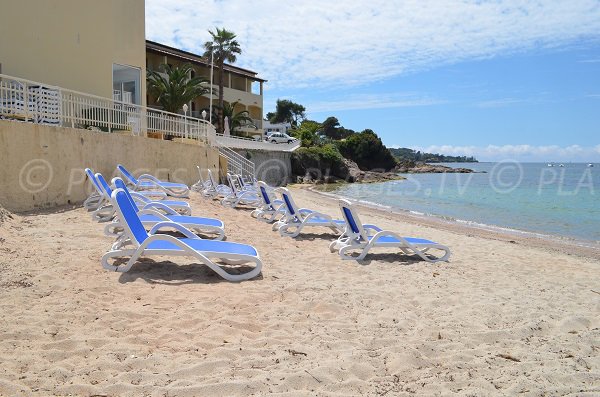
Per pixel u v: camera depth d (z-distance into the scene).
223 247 5.74
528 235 13.76
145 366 3.21
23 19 14.55
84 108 12.25
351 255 7.63
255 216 11.22
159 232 8.30
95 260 5.76
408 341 3.88
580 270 7.70
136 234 5.52
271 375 3.13
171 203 9.30
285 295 4.95
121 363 3.22
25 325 3.75
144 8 19.30
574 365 3.54
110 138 11.90
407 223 15.15
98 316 4.04
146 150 13.85
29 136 9.12
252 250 5.80
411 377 3.25
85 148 10.79
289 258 7.11
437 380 3.21
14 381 2.90
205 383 2.99
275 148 39.25
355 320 4.38
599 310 5.05
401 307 4.84
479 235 13.24
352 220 7.42
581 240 13.04
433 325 4.34
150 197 11.82
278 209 10.68
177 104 31.70
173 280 5.28
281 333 3.94
